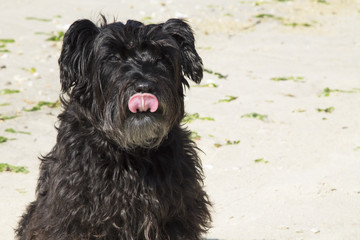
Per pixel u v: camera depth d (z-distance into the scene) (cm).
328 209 1038
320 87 1678
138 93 756
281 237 950
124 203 775
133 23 809
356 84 1706
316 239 941
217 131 1371
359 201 1064
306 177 1159
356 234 955
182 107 830
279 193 1100
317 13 2491
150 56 787
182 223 805
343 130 1381
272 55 1956
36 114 1445
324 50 2034
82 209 768
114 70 777
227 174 1177
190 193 804
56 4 2316
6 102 1491
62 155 785
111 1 2384
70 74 809
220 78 1727
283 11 2478
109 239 783
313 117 1457
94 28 818
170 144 795
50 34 2000
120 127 768
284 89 1653
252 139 1337
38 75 1655
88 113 794
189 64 851
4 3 2309
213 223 1000
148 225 775
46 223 795
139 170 780
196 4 2441
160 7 2341
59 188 772
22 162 1220
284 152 1273
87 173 771
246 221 1007
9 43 1902
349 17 2467
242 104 1536
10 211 1042
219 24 2241
